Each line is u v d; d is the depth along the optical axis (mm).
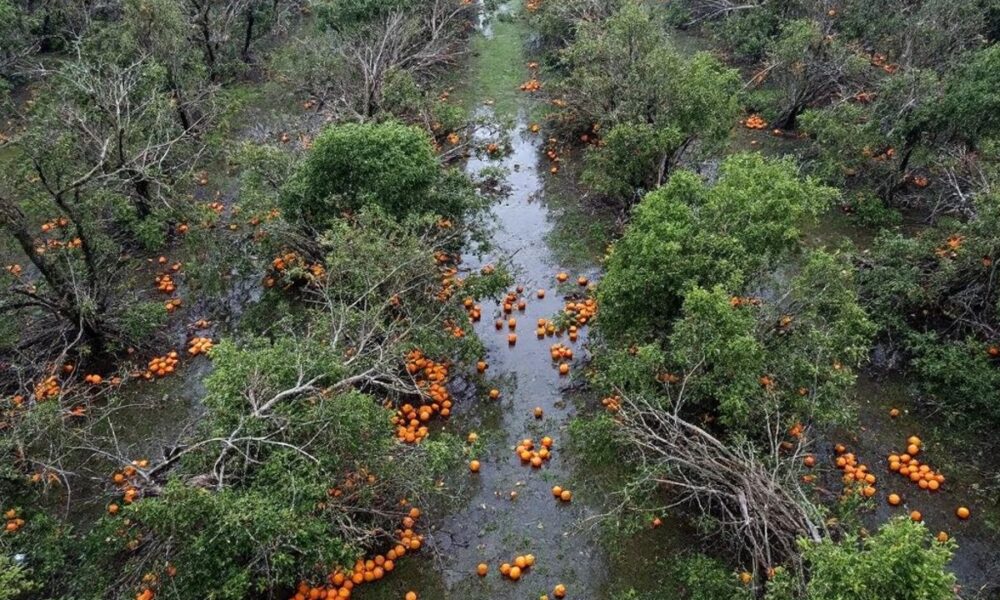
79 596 9047
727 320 9758
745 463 9250
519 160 19859
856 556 6883
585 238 16625
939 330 13375
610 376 10938
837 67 19156
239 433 9531
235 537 8297
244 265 14852
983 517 10531
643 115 16438
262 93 23344
